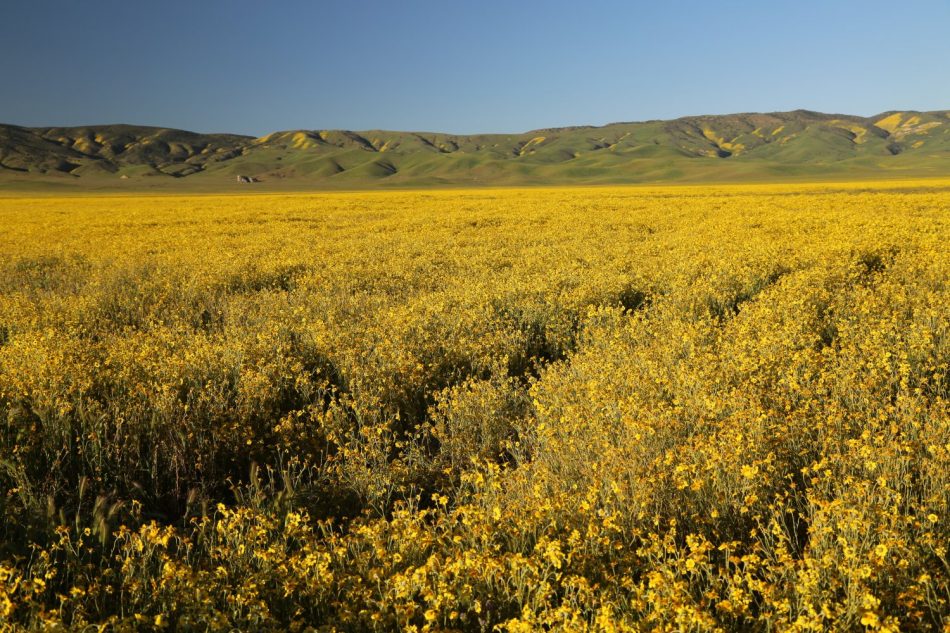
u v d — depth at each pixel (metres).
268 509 4.48
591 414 5.42
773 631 2.90
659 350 7.13
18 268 16.38
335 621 3.10
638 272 12.84
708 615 2.72
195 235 24.48
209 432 5.57
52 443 5.15
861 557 3.18
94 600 3.43
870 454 4.12
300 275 14.24
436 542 3.66
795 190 60.12
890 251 15.38
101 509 4.26
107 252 18.72
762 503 4.00
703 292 10.64
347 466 5.01
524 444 5.56
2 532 4.18
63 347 7.12
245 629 3.08
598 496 4.05
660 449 4.68
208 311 10.92
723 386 5.87
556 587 3.26
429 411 6.21
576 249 17.56
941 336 7.34
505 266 15.76
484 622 3.07
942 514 3.71
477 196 60.88
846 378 5.78
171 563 3.31
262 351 7.36
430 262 15.76
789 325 8.02
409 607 2.96
